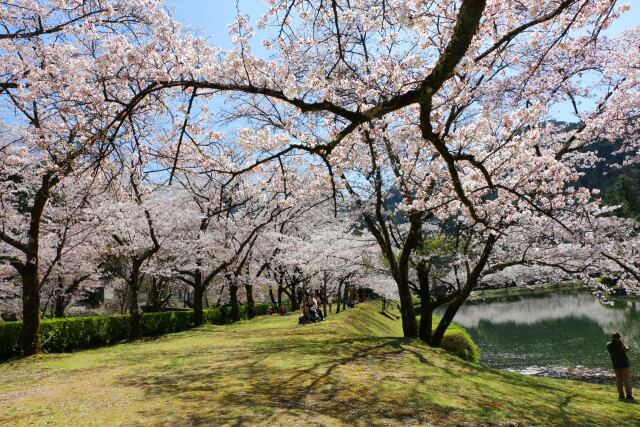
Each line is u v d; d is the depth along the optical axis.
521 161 10.09
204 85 4.89
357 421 5.83
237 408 6.23
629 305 35.66
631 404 9.83
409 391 7.48
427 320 14.62
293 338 14.64
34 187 15.64
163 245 21.55
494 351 22.23
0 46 9.43
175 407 6.34
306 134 9.32
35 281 13.41
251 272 27.98
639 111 10.83
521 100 10.96
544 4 6.54
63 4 8.58
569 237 11.62
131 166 7.22
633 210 48.16
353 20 8.21
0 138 12.95
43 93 8.06
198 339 16.61
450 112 11.06
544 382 11.64
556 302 45.47
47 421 5.84
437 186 11.89
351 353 11.07
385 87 7.85
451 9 6.94
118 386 7.91
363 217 15.12
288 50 7.70
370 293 46.09
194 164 9.18
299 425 5.54
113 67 6.61
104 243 19.98
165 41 6.65
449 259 14.62
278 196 17.58
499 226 11.84
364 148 12.77
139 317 19.00
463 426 5.94
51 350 15.08
